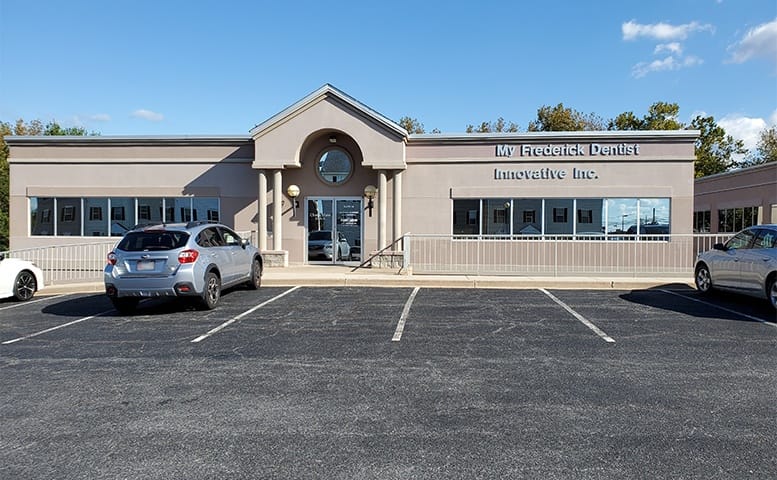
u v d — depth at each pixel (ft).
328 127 54.19
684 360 21.49
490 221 55.98
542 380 18.92
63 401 17.08
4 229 103.40
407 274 47.73
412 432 14.44
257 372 20.06
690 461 12.70
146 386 18.53
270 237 57.26
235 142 58.49
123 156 59.36
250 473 12.21
